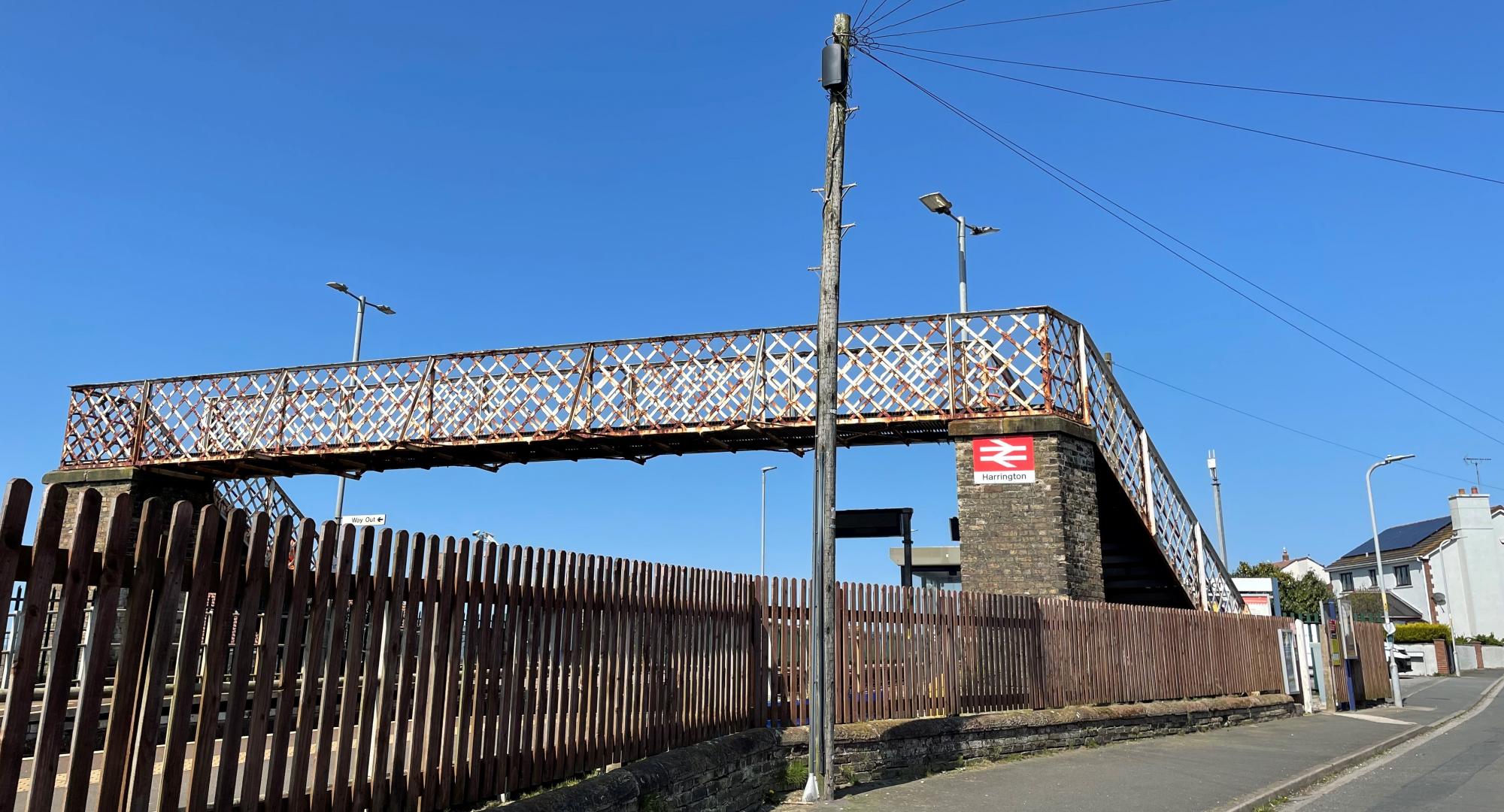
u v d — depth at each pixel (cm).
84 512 376
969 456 1538
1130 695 1465
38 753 353
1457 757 1363
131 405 2030
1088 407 1608
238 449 1933
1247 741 1447
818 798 905
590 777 693
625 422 1702
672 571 848
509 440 1758
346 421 1867
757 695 984
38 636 356
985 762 1142
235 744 431
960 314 1584
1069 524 1495
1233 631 1834
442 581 561
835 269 982
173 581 405
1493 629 5834
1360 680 2334
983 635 1220
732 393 1652
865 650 1080
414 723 535
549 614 669
